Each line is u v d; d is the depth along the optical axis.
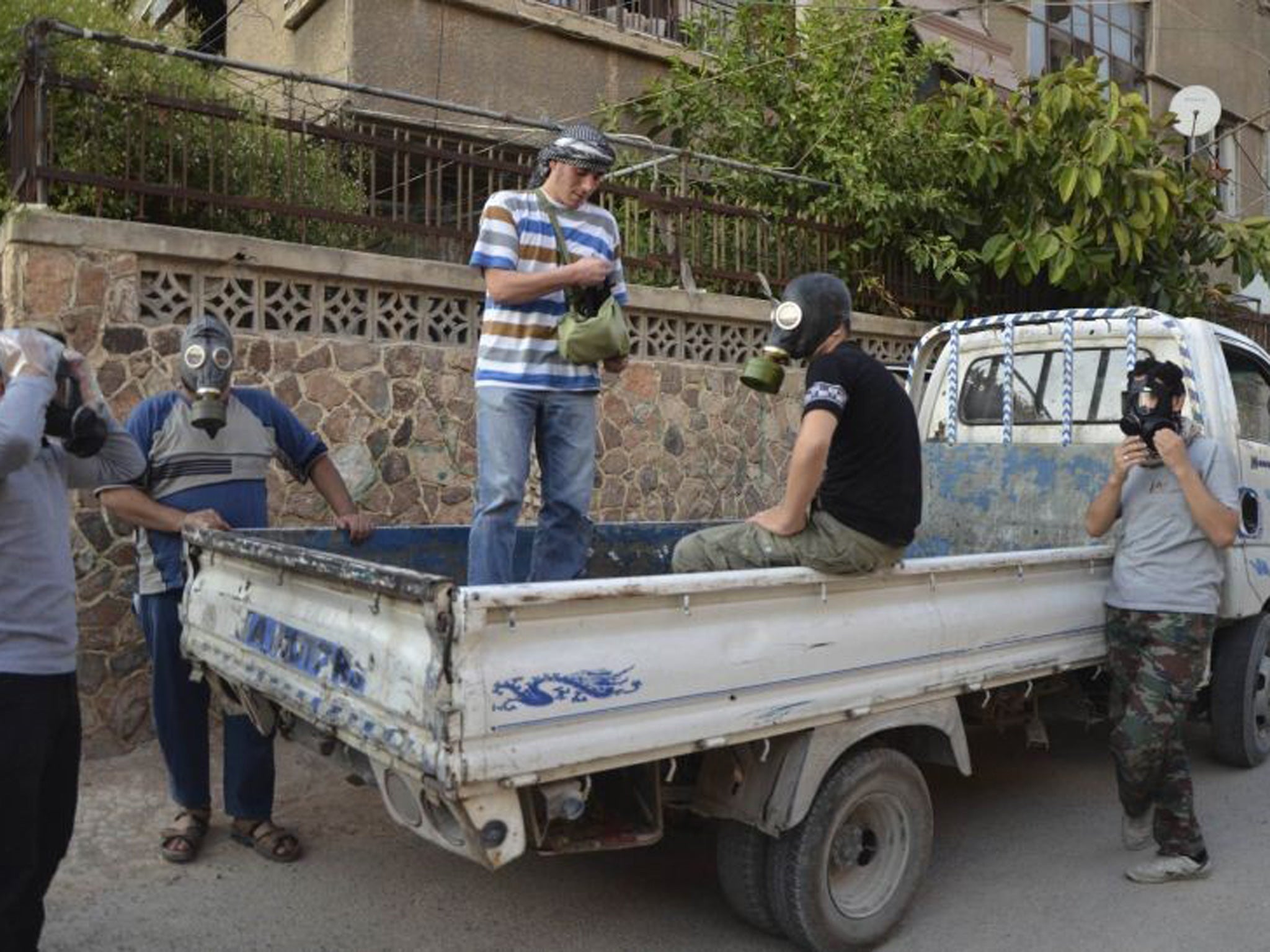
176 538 4.12
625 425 7.02
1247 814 4.84
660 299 7.11
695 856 4.33
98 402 2.99
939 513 5.75
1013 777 5.44
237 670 3.51
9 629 2.77
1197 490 4.06
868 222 8.34
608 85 10.21
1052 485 5.41
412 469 6.07
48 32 5.19
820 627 3.23
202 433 4.12
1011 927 3.76
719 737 2.96
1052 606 4.16
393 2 8.91
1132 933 3.71
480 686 2.52
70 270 5.04
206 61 5.67
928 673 3.58
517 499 3.95
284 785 4.92
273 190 5.93
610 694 2.73
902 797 3.65
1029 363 5.89
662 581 2.83
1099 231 8.60
